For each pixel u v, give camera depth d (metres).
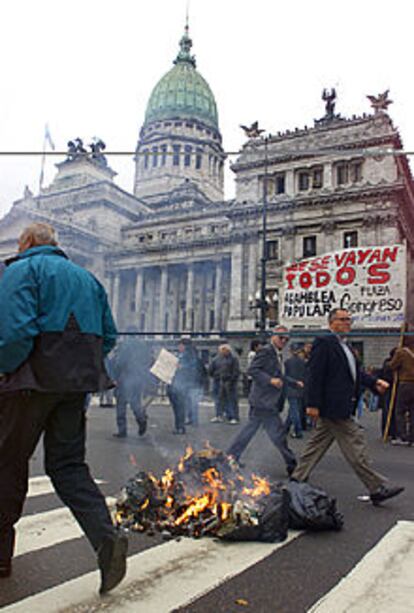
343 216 42.47
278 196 45.03
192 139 82.12
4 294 3.27
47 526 4.71
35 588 3.37
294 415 12.89
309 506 4.84
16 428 3.35
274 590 3.44
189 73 86.50
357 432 6.11
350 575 3.71
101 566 3.21
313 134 44.75
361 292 11.14
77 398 3.48
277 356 8.30
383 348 36.34
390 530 4.90
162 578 3.58
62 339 3.31
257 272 45.88
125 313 61.34
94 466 7.61
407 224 47.34
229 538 4.42
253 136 47.94
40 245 3.76
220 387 15.97
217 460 5.36
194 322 57.22
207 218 59.12
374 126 41.91
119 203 65.38
